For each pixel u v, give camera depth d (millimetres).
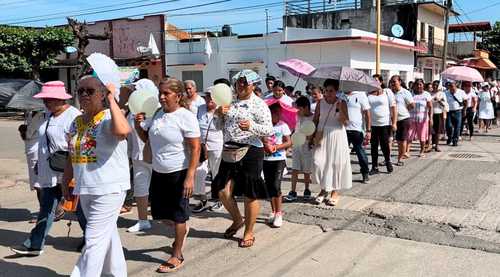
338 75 7000
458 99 13016
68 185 4523
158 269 4801
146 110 4719
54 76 31516
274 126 6020
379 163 10523
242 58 27703
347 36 23703
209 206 7062
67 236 5895
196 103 6844
